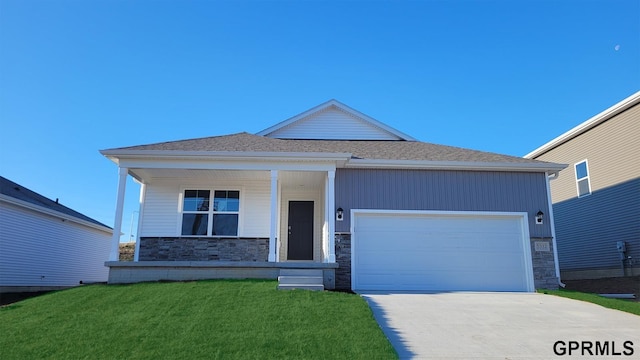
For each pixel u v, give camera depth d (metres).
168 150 11.59
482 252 12.60
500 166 12.95
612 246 15.80
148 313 7.59
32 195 18.00
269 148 12.55
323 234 13.45
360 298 8.66
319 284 9.74
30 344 6.20
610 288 13.49
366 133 16.38
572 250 17.94
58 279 17.48
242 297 8.51
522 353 6.02
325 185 12.92
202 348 5.93
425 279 12.31
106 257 21.92
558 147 19.09
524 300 10.13
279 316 7.28
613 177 15.90
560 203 18.86
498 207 12.90
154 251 13.12
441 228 12.70
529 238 12.72
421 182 12.92
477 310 8.70
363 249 12.41
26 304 8.45
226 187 13.77
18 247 15.15
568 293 11.14
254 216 13.59
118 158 11.75
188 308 7.81
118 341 6.25
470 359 5.76
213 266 10.67
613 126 16.03
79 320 7.29
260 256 13.31
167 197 13.50
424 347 6.22
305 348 5.89
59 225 17.69
